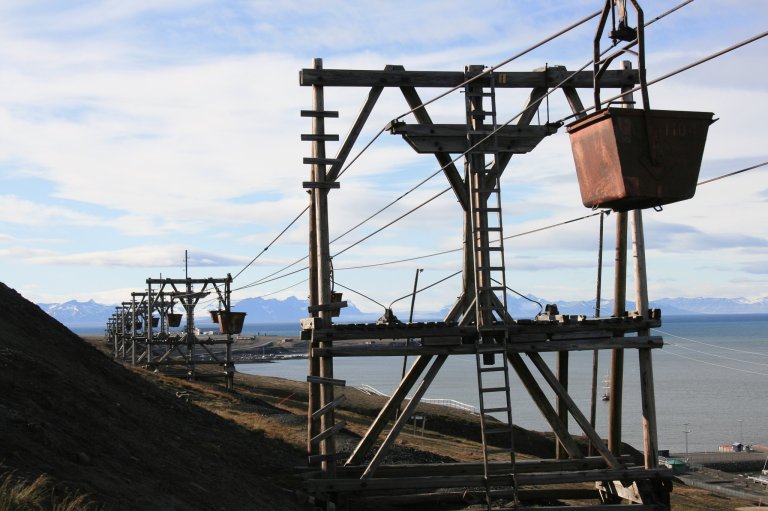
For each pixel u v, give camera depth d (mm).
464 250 15781
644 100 8430
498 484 14562
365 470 15023
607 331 15336
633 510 14797
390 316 15289
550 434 58188
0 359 12391
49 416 10961
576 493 16875
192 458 13227
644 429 15438
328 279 15344
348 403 62875
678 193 8766
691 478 79188
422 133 15430
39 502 8016
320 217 15461
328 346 15125
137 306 53438
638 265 15586
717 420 122062
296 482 14867
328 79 15453
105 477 9812
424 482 14516
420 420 55438
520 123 15906
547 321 15031
